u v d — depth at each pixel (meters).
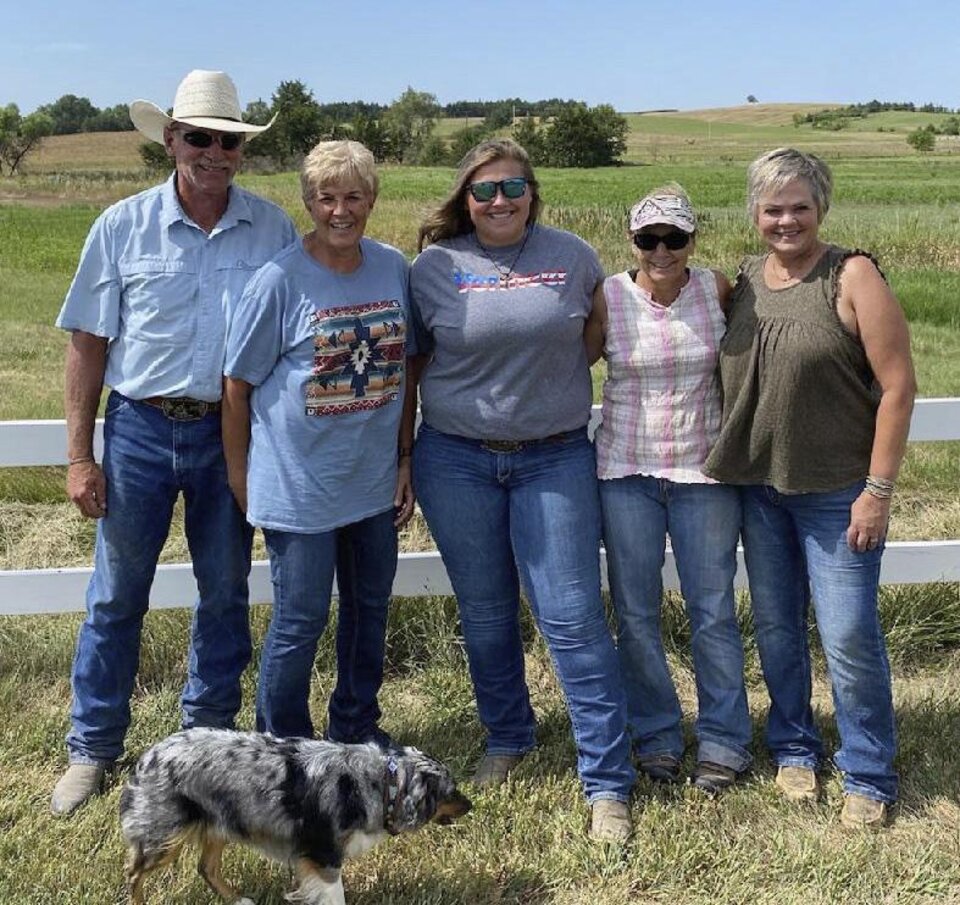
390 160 93.62
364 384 3.29
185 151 3.28
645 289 3.45
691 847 3.39
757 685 4.52
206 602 3.69
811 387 3.24
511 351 3.33
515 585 3.76
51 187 51.12
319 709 4.21
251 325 3.21
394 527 3.63
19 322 12.75
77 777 3.64
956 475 6.93
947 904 3.19
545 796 3.66
